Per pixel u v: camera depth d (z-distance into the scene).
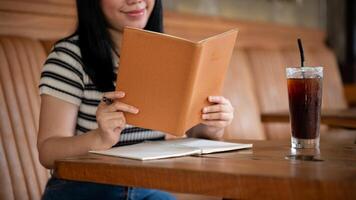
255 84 3.97
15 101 2.13
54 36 2.67
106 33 1.66
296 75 1.41
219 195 1.06
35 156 2.12
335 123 2.49
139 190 1.60
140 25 1.70
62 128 1.54
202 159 1.27
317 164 1.16
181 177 1.10
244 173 1.04
